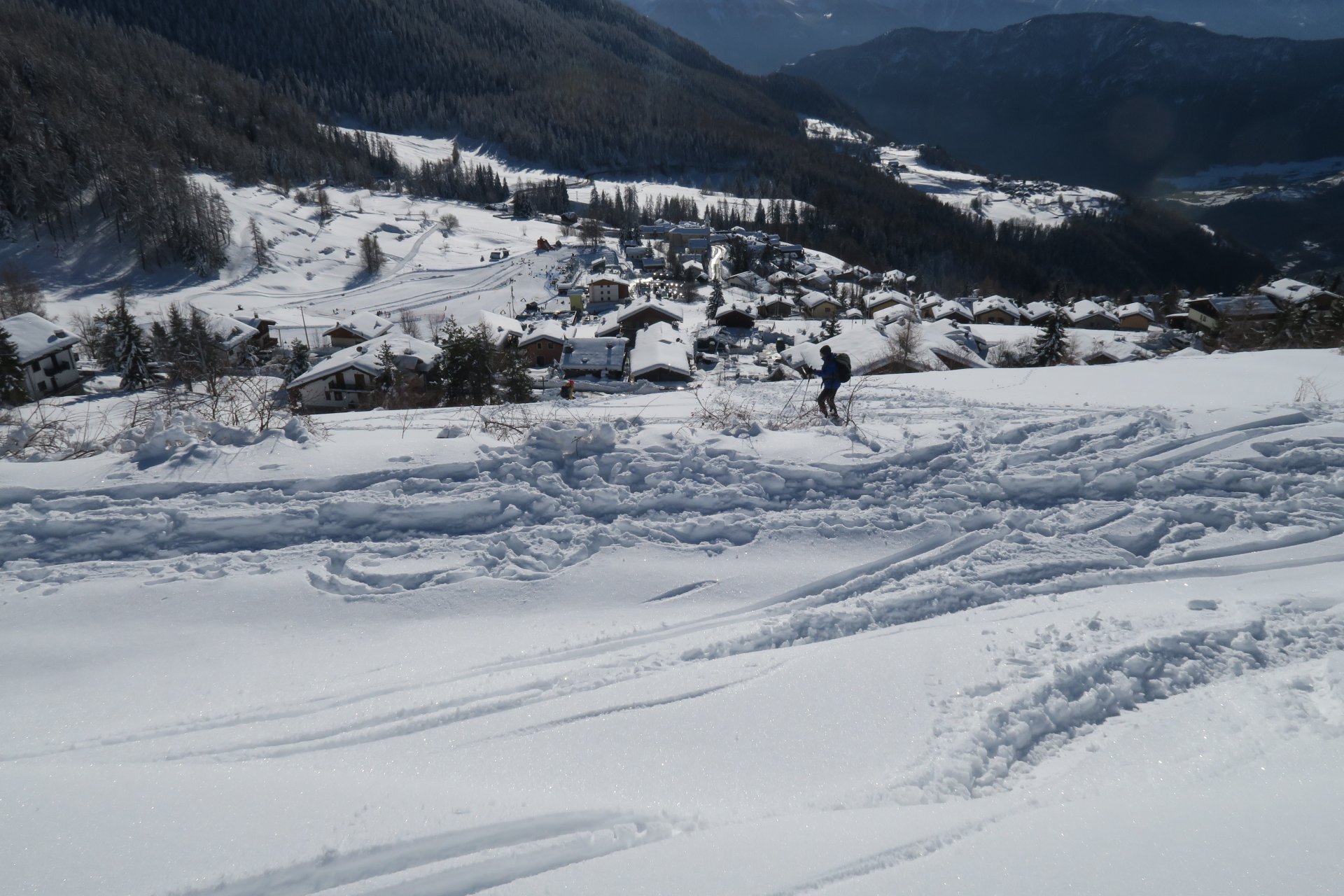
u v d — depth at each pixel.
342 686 4.45
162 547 5.98
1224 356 18.09
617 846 3.04
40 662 4.65
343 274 92.88
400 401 26.70
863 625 5.21
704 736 3.90
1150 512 6.81
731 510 7.04
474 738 3.89
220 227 89.50
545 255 103.56
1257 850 2.53
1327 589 5.35
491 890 2.77
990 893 2.44
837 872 2.66
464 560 6.04
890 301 76.31
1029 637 4.76
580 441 7.89
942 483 7.53
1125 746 3.72
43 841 2.87
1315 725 3.69
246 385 12.20
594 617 5.39
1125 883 2.42
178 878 2.74
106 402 19.55
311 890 2.78
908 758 3.68
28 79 106.25
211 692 4.40
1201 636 4.65
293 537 6.23
